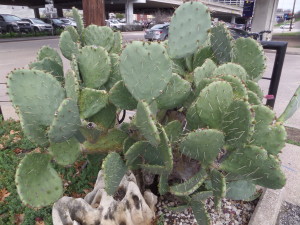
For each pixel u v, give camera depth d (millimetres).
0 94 3227
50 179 999
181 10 1045
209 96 895
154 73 892
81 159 1611
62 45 1442
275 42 1894
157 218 1183
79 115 941
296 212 1365
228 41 1190
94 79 1088
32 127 993
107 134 1108
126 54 884
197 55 1342
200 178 948
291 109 1102
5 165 1560
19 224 1204
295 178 1609
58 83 1018
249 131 814
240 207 1292
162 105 1030
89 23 2715
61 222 1008
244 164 900
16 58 6121
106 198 1049
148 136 855
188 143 886
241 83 950
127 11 19922
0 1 18234
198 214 1021
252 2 9164
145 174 1263
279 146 976
